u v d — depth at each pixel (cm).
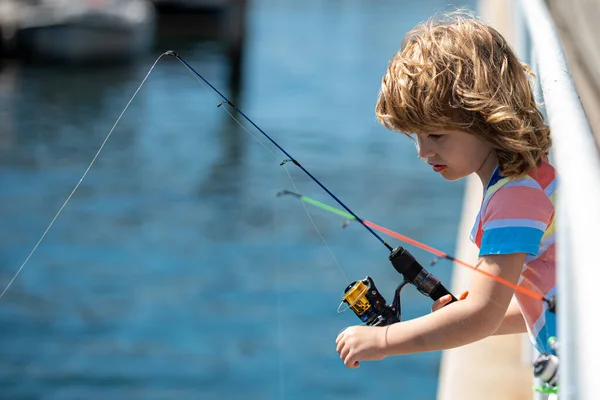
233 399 2558
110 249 3925
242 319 3108
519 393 882
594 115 972
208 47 9912
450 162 510
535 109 509
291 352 2773
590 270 251
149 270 3669
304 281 3406
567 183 302
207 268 3666
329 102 7300
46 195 4772
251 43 10338
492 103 482
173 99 7444
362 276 3441
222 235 4103
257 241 3991
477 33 505
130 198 4769
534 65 714
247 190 4916
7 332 3025
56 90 7650
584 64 1233
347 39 10725
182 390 2608
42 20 8575
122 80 8150
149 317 3167
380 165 5303
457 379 924
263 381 2639
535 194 484
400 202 4509
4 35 8550
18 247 3931
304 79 8338
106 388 2628
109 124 6569
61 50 8575
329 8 13538
